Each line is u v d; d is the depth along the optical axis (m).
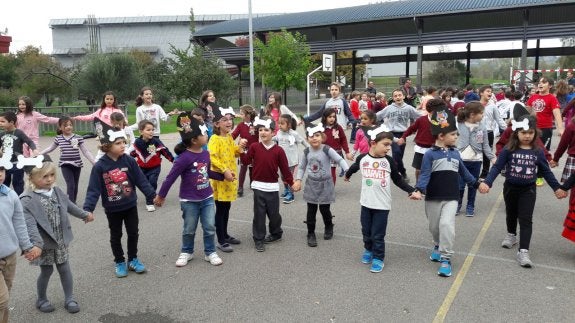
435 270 4.93
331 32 32.22
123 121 7.90
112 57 31.78
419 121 7.53
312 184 5.70
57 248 4.08
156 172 7.84
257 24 36.25
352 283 4.64
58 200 4.12
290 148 7.80
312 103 41.09
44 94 35.22
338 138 7.96
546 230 6.17
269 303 4.26
